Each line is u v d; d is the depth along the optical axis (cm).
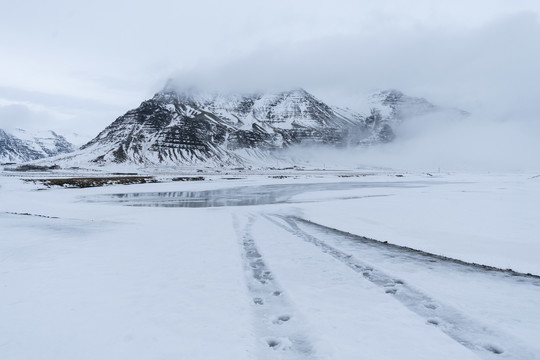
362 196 4700
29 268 1118
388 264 1217
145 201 4309
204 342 638
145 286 953
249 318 747
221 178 11531
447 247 1595
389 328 694
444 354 591
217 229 2016
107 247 1459
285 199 4534
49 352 600
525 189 5453
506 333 666
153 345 625
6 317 740
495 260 1360
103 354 593
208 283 986
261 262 1245
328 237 1775
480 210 2808
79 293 891
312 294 901
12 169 15950
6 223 2128
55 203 3797
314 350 607
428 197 4091
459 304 823
